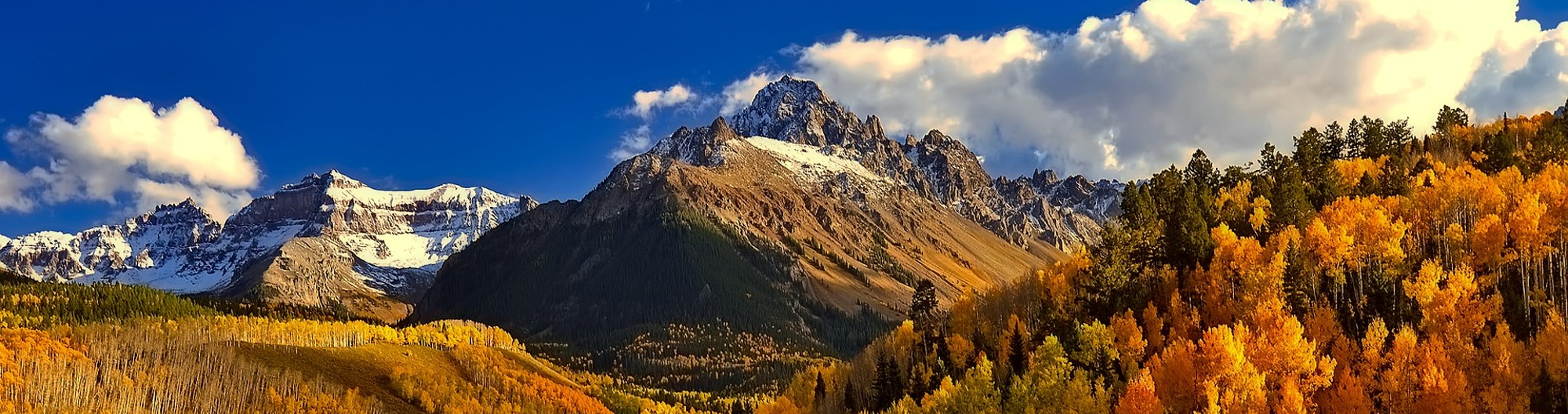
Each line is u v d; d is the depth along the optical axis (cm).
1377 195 13600
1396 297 10281
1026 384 10512
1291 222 12925
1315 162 16925
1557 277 10181
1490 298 9381
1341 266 11006
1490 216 10481
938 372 13925
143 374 18312
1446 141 17825
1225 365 8812
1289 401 8381
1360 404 8400
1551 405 8056
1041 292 15250
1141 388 8831
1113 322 11569
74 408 16100
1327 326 9719
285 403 19200
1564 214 10194
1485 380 8519
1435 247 11512
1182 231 12756
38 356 17838
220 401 18550
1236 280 11556
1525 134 16850
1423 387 8269
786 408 18500
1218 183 17750
